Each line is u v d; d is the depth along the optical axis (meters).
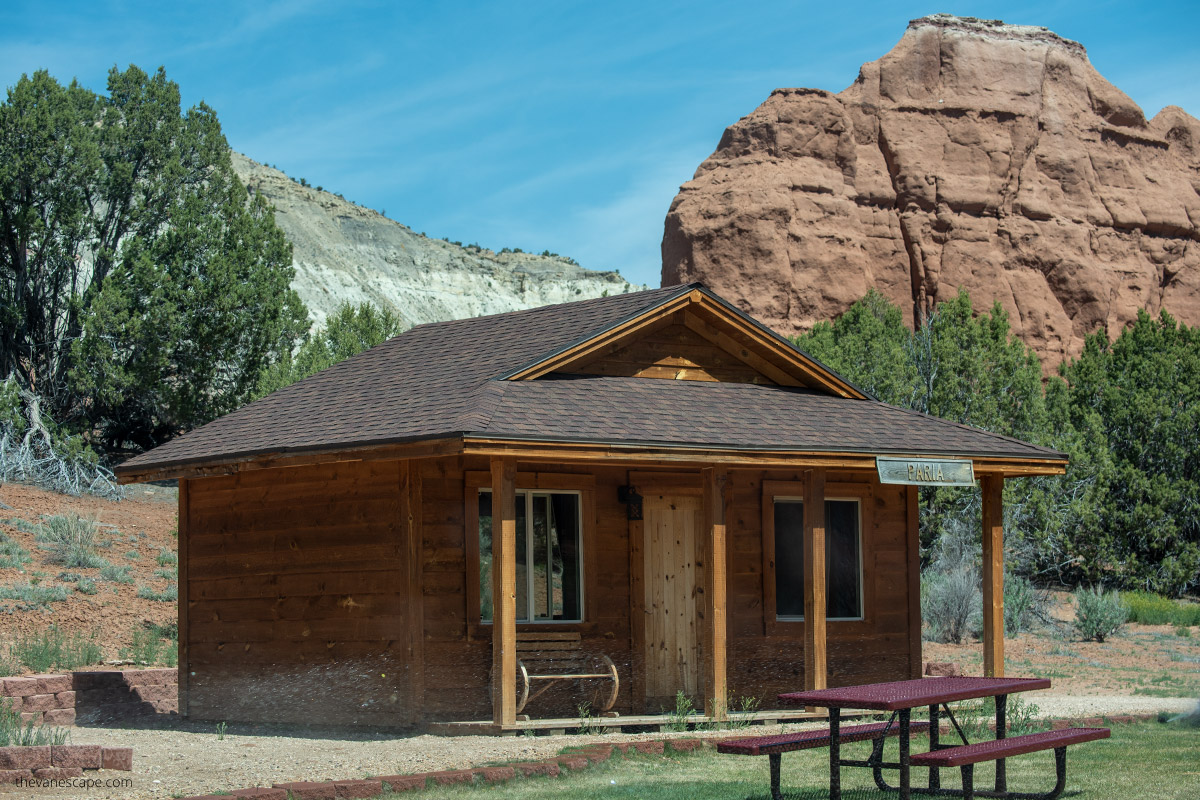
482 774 9.05
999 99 83.12
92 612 19.70
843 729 9.22
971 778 8.35
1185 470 34.91
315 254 104.31
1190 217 84.94
